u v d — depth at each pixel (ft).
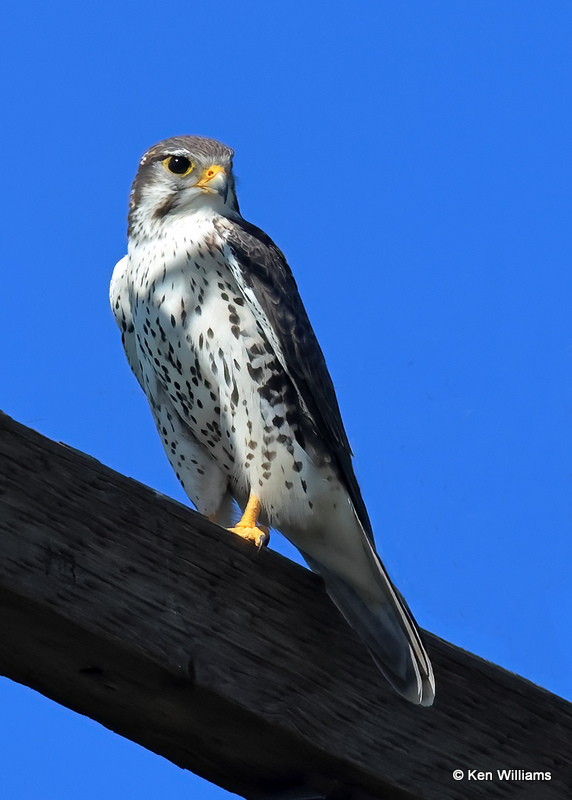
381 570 19.81
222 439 25.85
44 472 13.93
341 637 16.47
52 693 15.20
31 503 13.71
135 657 14.06
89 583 13.88
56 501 13.93
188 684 14.52
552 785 17.70
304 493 24.63
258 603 15.71
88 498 14.24
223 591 15.35
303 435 24.95
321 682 16.06
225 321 25.03
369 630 17.06
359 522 24.62
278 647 15.71
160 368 25.98
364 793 16.62
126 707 15.29
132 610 14.17
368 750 16.17
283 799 16.62
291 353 25.16
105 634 13.76
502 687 17.97
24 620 13.66
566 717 18.34
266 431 24.80
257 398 24.82
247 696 15.11
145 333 25.98
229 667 15.02
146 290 25.84
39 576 13.46
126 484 14.67
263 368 24.99
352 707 16.24
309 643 16.12
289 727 15.39
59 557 13.73
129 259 27.04
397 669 16.80
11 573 13.26
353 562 20.56
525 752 17.67
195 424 26.07
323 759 15.93
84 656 14.23
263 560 15.97
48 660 14.42
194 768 16.75
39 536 13.65
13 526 13.48
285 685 15.61
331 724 15.94
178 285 25.38
